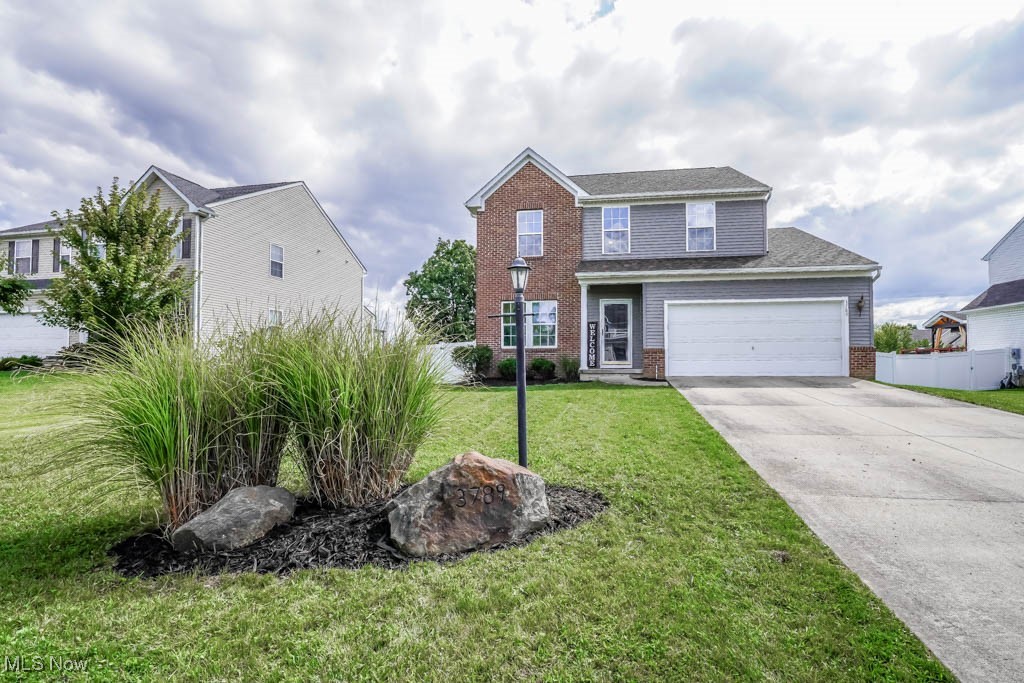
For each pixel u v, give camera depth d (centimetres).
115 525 363
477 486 333
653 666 208
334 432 361
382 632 233
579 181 1702
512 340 1532
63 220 1319
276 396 362
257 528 322
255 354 361
